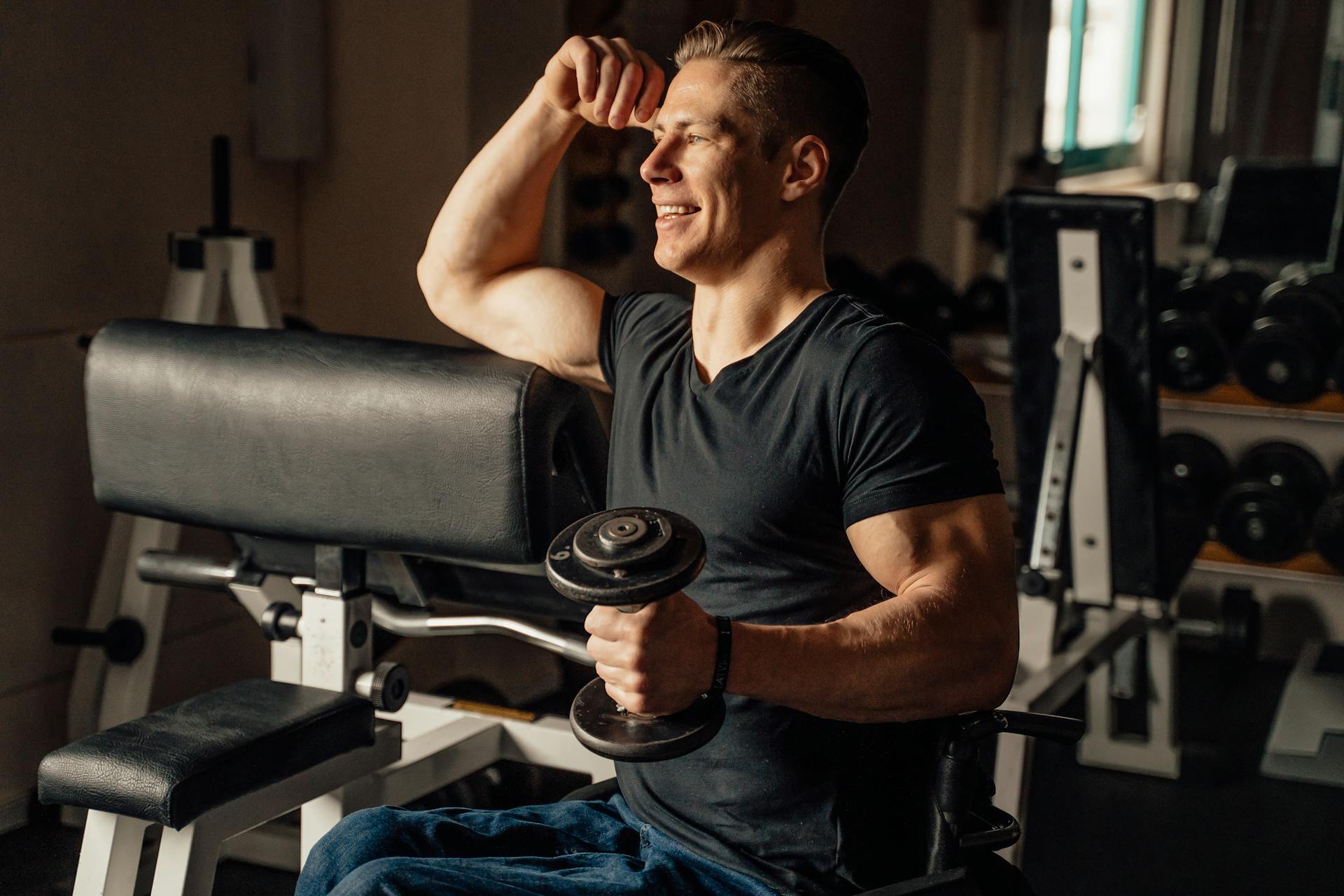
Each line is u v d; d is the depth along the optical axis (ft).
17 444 7.88
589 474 4.99
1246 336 11.16
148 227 8.73
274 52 9.45
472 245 5.38
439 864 3.95
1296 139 16.55
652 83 5.04
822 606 4.14
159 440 5.23
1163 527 8.37
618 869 4.08
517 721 6.15
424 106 9.76
